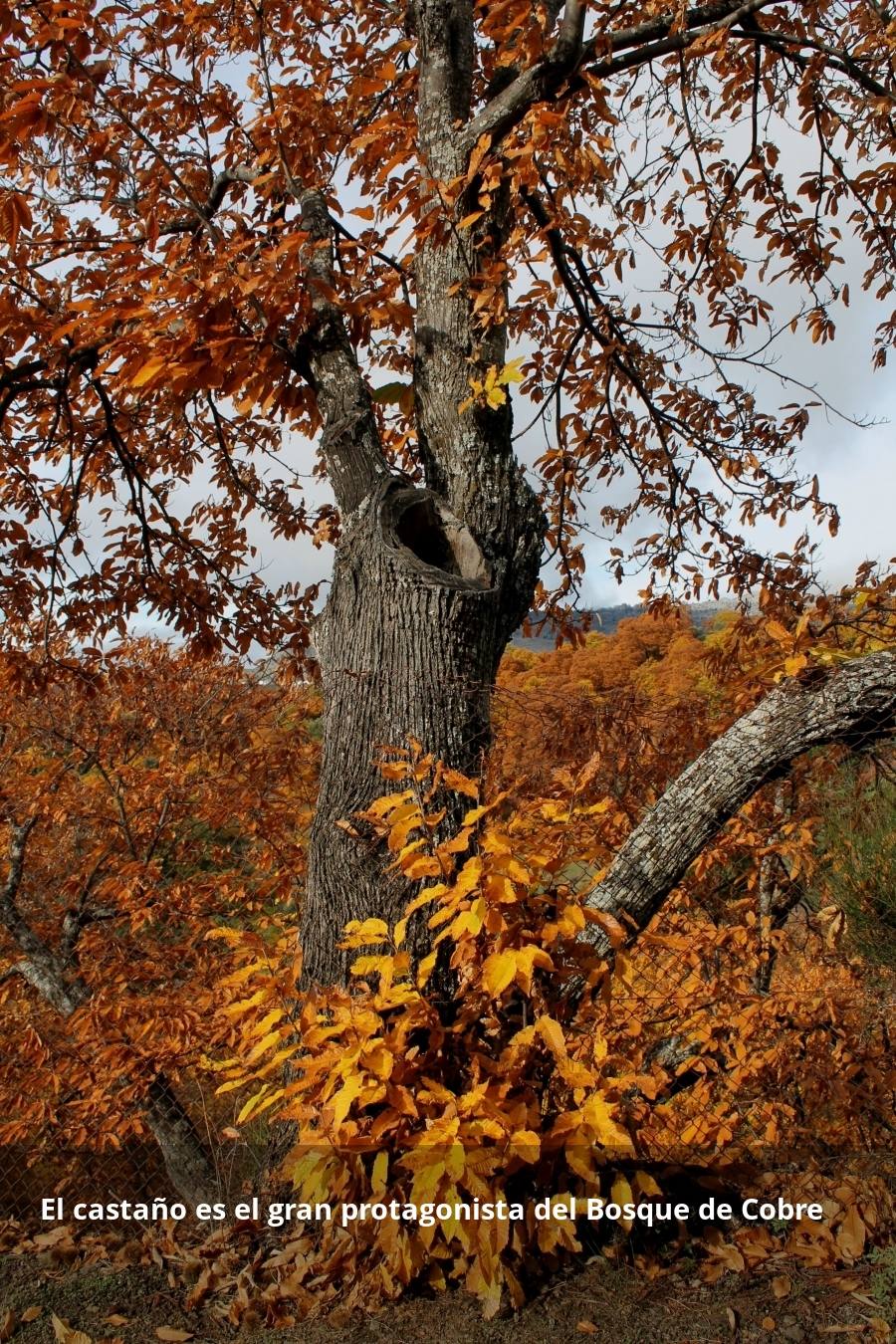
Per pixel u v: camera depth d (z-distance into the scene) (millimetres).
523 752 3385
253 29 4594
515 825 2580
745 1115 3459
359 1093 2256
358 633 3252
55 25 3037
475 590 3248
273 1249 2891
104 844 6805
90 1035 4684
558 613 5281
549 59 3475
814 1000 3590
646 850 2969
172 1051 4348
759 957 3869
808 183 4645
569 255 4848
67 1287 2826
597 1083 2580
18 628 6000
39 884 6918
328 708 3305
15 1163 4742
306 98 3885
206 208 4734
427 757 2643
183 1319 2646
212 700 7148
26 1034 5320
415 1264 2502
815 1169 3041
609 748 3486
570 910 2445
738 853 4000
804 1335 2330
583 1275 2609
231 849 7391
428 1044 2621
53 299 4336
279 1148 3154
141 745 7402
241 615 5863
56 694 7039
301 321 3645
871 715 2812
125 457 5090
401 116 3537
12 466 5426
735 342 5430
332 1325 2480
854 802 4105
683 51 3807
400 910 2893
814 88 4441
